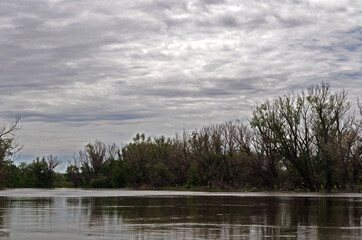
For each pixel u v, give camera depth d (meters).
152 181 82.75
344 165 53.22
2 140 66.50
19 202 29.34
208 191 62.84
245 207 24.44
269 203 28.39
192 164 76.81
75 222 16.41
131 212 20.88
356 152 53.09
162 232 13.73
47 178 101.94
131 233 13.50
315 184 56.91
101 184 99.19
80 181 106.56
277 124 58.94
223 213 20.33
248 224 15.89
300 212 20.91
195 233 13.55
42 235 13.05
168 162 86.19
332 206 25.23
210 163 72.69
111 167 103.19
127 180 91.69
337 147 53.31
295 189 60.38
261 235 13.18
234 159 69.00
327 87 56.38
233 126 71.19
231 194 47.50
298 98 57.94
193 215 19.33
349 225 15.62
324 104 55.91
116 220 17.19
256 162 63.62
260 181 63.47
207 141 73.44
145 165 89.25
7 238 12.47
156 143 94.38
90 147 106.56
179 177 82.06
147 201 30.86
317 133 56.03
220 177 70.38
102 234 13.27
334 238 12.60
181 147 82.75
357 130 53.25
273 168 61.47
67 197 37.69
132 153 93.94
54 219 17.50
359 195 43.53
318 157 56.53
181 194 46.97
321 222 16.56
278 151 59.28
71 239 12.30
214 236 12.94
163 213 20.31
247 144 65.38
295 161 57.94
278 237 12.79
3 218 17.81
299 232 13.82
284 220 17.23
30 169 101.25
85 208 23.41
